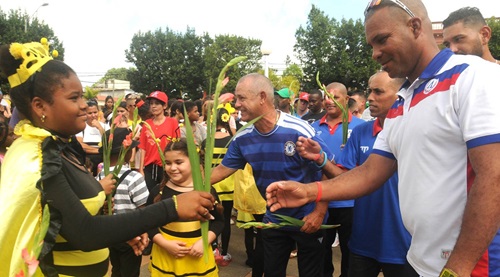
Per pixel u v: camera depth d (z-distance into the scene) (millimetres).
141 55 35125
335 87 4238
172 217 1584
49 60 1586
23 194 1354
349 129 4277
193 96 35812
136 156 5297
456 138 1500
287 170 2811
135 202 3281
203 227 1826
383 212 2658
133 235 1506
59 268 1570
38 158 1417
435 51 1681
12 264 1312
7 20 24172
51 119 1570
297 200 1992
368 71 23891
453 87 1497
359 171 2039
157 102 5504
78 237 1422
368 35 1705
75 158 1720
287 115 2881
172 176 2869
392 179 2635
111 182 2293
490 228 1323
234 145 3043
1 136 2508
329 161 2619
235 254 4910
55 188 1406
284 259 3016
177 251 2680
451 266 1365
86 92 2576
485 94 1402
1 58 1538
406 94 1730
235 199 4184
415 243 1690
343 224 3816
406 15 1611
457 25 2768
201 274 2750
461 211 1512
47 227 1285
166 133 5480
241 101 2758
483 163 1358
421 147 1586
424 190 1584
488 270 1526
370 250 2754
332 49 24766
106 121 7988
